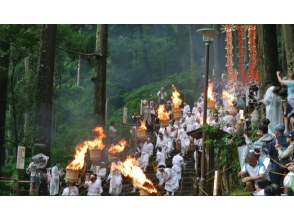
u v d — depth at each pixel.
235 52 49.28
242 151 15.68
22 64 41.00
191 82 50.81
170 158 28.77
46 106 25.36
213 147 18.12
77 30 52.28
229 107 27.66
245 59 47.19
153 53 59.19
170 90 49.59
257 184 12.38
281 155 12.88
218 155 17.97
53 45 25.92
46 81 25.55
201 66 53.84
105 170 24.05
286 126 15.46
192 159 27.92
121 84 57.56
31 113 33.44
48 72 25.62
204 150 18.25
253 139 16.36
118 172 22.80
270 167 13.35
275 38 23.05
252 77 34.06
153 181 25.00
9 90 37.22
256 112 19.30
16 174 31.28
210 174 18.12
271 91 16.75
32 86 33.59
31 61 35.78
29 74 34.06
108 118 50.31
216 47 46.41
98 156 25.53
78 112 47.44
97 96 28.48
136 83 58.44
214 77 45.47
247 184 13.16
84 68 56.38
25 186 25.44
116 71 58.44
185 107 34.59
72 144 38.22
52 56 25.84
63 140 39.31
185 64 57.72
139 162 26.55
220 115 26.94
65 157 34.28
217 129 18.08
